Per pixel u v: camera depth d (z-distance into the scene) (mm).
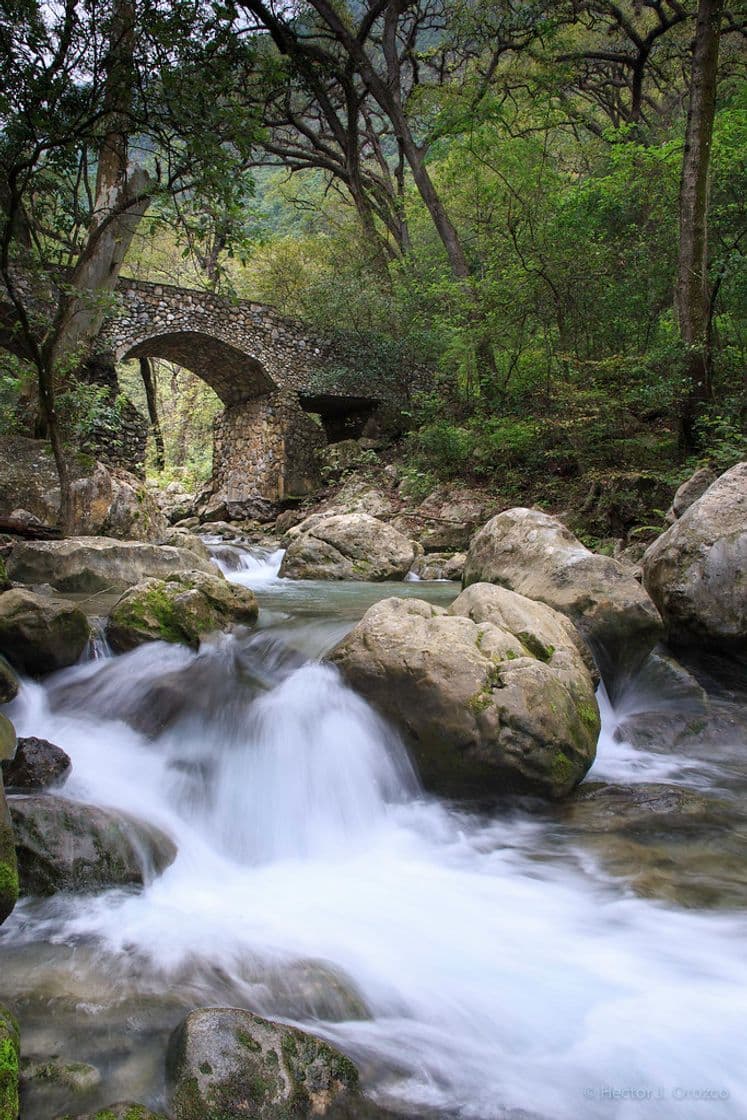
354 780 4062
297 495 19141
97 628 5074
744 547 5395
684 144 11945
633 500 11375
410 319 18438
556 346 14062
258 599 7930
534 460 13688
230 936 2818
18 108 6473
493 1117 2018
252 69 7828
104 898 2943
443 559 11492
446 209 20734
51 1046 2107
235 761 4090
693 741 5023
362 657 4254
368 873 3473
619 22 18266
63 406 10820
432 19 21438
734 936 2867
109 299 8719
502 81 19062
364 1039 2293
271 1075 1964
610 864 3432
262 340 18656
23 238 9984
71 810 3084
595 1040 2316
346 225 23562
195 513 21172
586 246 12969
